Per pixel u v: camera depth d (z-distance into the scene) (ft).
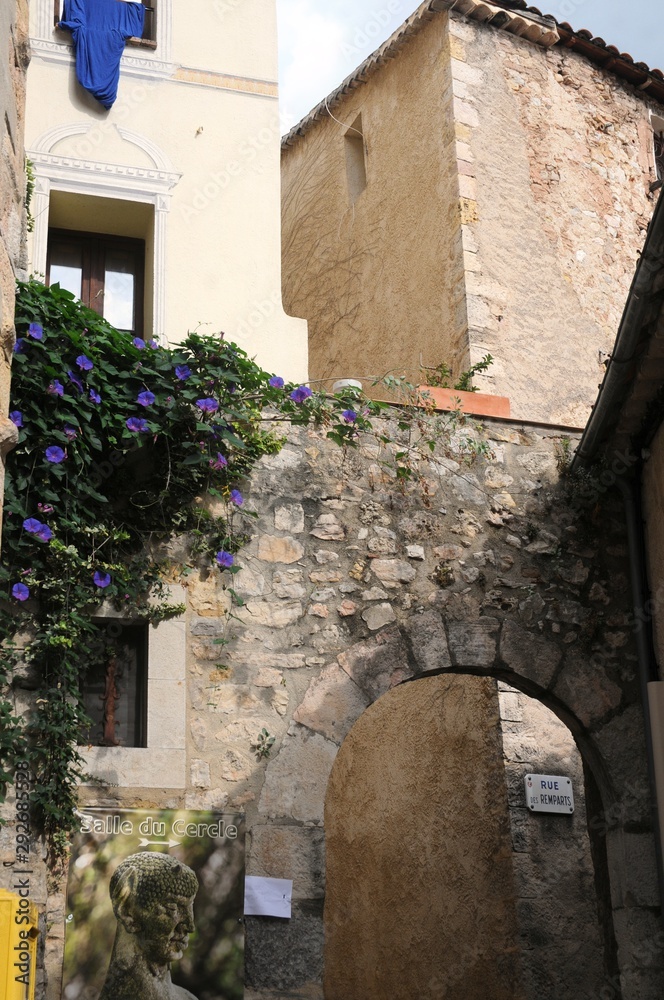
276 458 23.34
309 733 21.91
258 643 22.13
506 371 33.35
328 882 35.58
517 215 35.24
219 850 20.58
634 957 23.12
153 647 21.35
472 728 29.78
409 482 24.25
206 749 21.24
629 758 24.29
